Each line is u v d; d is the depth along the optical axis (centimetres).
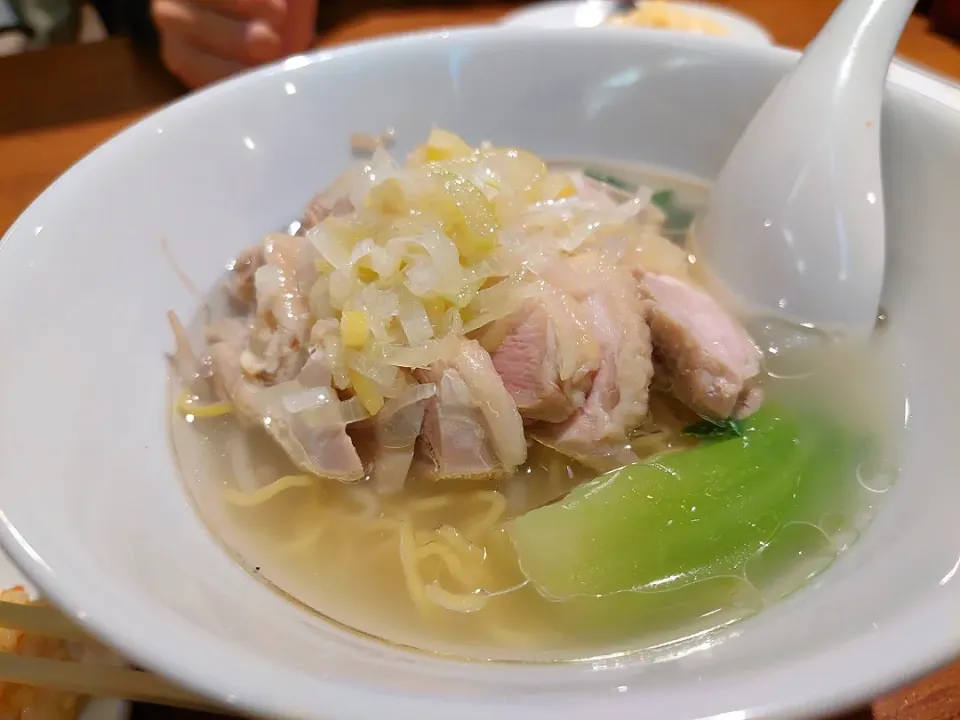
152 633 10
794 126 20
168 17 36
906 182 19
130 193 19
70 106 35
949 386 16
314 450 17
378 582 16
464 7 43
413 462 18
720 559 15
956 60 35
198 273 20
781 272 20
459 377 17
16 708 15
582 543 16
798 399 19
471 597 16
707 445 18
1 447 12
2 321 14
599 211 20
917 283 18
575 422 18
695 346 18
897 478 16
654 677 11
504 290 18
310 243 19
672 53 24
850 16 20
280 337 18
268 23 36
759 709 9
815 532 16
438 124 25
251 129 22
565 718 9
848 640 10
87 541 12
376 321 17
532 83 25
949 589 11
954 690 14
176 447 17
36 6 52
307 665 11
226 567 15
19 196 29
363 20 42
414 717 9
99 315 17
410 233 17
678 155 25
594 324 18
